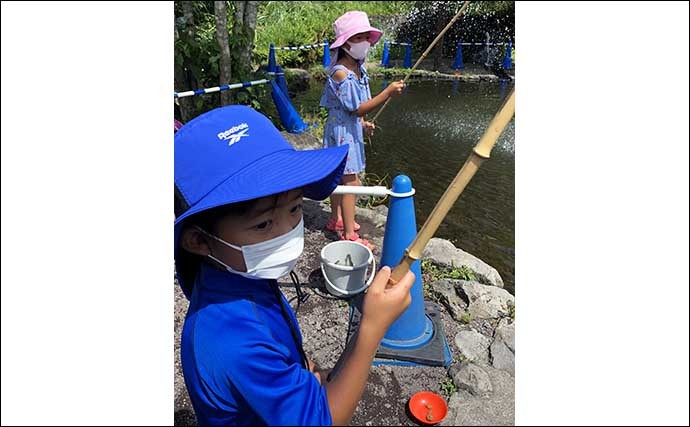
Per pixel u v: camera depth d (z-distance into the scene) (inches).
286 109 191.9
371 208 141.0
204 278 47.3
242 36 197.5
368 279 97.2
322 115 226.4
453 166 171.0
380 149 187.9
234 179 42.3
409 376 71.3
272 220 44.6
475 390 66.8
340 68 106.5
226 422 44.1
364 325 43.4
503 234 126.4
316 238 119.2
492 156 179.0
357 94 107.7
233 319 43.9
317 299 93.5
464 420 62.1
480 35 345.7
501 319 85.7
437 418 62.6
